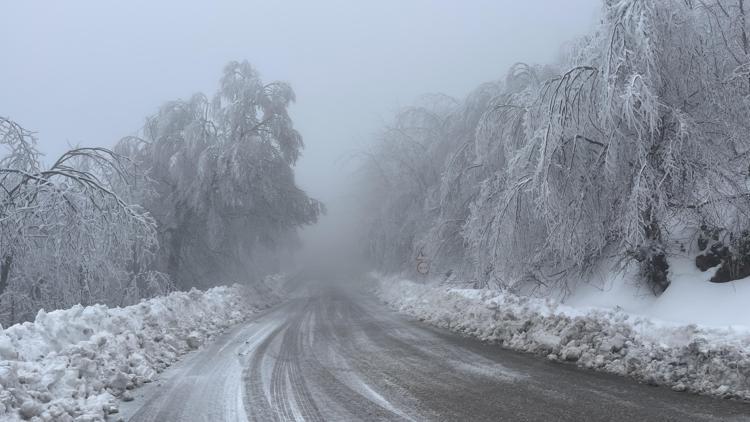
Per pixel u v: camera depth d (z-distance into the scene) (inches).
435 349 402.3
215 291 737.0
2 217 598.9
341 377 309.0
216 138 1037.2
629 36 369.1
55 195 614.2
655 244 385.1
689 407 227.6
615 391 258.2
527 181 456.8
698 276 365.4
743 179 366.6
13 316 700.7
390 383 288.7
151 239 729.6
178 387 295.7
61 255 636.7
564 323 375.6
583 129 409.7
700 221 367.9
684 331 290.5
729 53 383.2
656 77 361.1
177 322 468.1
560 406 232.8
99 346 303.1
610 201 405.7
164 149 1008.9
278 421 224.4
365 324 596.4
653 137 370.0
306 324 611.5
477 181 714.2
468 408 233.6
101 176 760.3
